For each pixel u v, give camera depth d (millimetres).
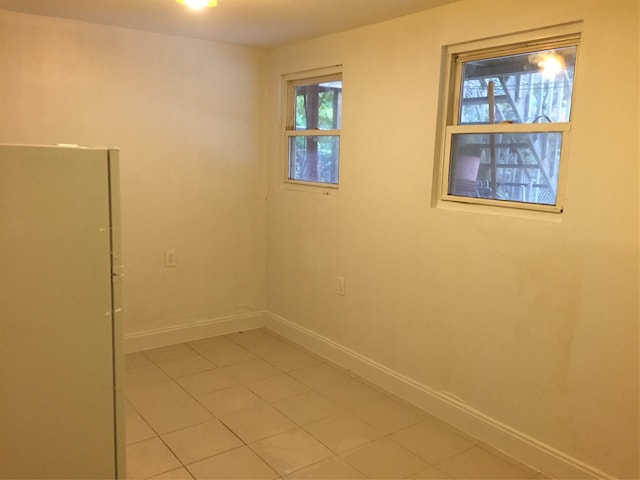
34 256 1436
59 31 3311
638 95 2066
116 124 3572
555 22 2311
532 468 2518
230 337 4188
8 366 1445
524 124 2514
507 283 2584
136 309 3830
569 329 2350
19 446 1492
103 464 1626
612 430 2234
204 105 3887
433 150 2887
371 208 3311
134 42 3559
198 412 2967
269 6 2869
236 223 4172
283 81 4023
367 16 3014
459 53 2789
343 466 2488
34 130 3316
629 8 2070
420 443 2709
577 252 2295
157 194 3791
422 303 3031
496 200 2668
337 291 3643
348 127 3426
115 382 1607
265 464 2484
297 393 3236
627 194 2121
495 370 2674
